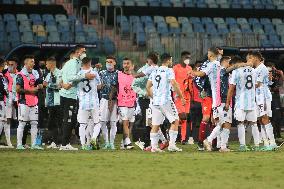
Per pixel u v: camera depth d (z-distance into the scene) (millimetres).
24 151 34688
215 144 36312
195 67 43031
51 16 71125
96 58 54156
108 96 37875
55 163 27406
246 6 80875
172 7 76312
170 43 59125
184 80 42062
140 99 38469
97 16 73375
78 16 73375
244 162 27859
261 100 36469
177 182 21406
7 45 65438
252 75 35094
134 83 37906
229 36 59219
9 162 27828
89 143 37094
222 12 77625
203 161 28250
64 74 35844
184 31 73688
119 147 39656
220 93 34406
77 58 35906
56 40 68312
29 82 37156
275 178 22562
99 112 37062
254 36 59562
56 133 39281
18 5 71688
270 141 36312
